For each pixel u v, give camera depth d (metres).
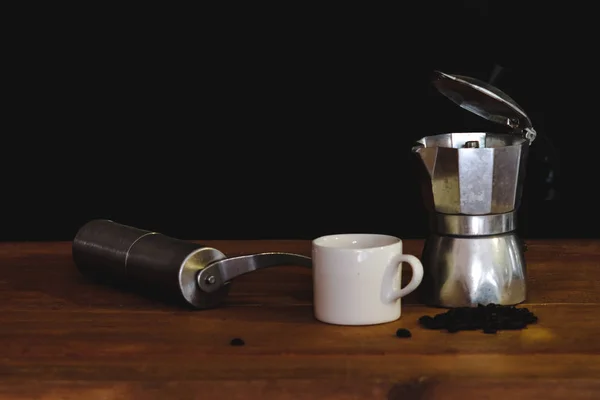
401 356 1.03
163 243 1.18
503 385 0.98
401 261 1.11
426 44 1.96
